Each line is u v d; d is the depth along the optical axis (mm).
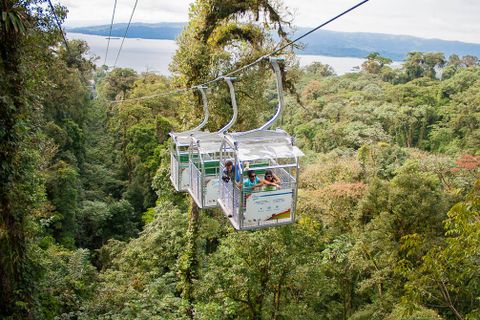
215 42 16828
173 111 43594
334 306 17609
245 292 13773
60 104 31125
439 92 49062
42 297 11477
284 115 50438
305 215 18594
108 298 13820
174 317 13289
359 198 18344
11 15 7000
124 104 41281
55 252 17734
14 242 8359
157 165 33562
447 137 40906
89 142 41719
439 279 9250
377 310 15359
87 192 33281
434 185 16344
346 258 16750
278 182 8000
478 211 8328
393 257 14812
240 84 16391
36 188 9484
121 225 31688
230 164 8766
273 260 13320
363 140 36719
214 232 17969
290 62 17188
